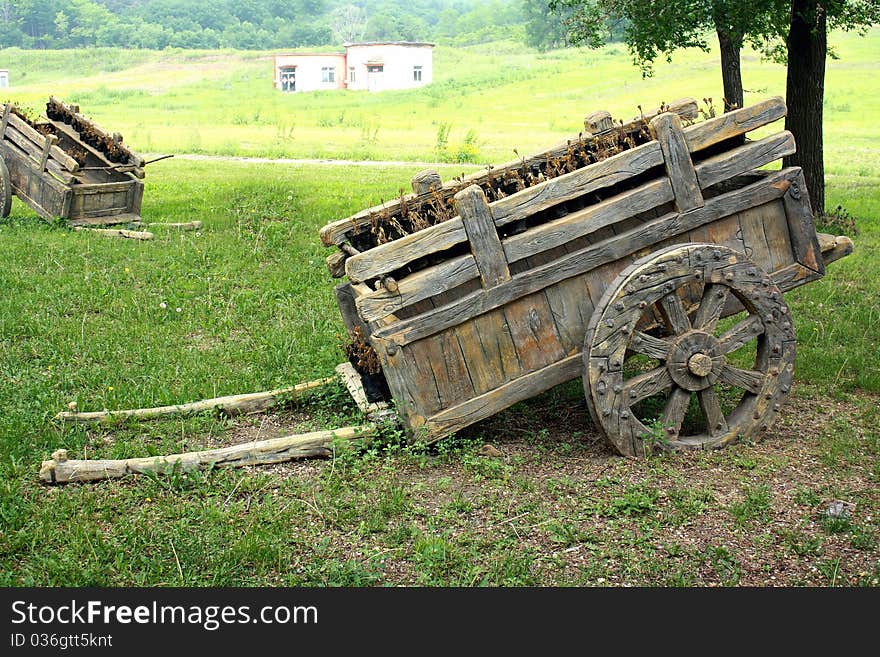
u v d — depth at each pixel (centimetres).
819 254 663
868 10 1430
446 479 570
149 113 5116
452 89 6266
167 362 821
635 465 586
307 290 1101
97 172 1509
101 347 861
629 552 486
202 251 1291
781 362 629
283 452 606
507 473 577
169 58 9356
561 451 622
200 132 3934
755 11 1367
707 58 5956
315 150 3094
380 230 625
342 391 708
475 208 582
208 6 15338
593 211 604
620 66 6300
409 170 2450
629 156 605
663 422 609
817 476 575
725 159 630
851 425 666
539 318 610
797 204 653
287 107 5622
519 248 594
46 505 545
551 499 547
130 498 555
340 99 6106
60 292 1048
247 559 485
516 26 12644
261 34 14412
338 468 597
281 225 1484
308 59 7319
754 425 629
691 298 645
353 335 666
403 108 5356
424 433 590
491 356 602
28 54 9500
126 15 15400
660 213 641
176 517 531
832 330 894
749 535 500
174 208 1644
